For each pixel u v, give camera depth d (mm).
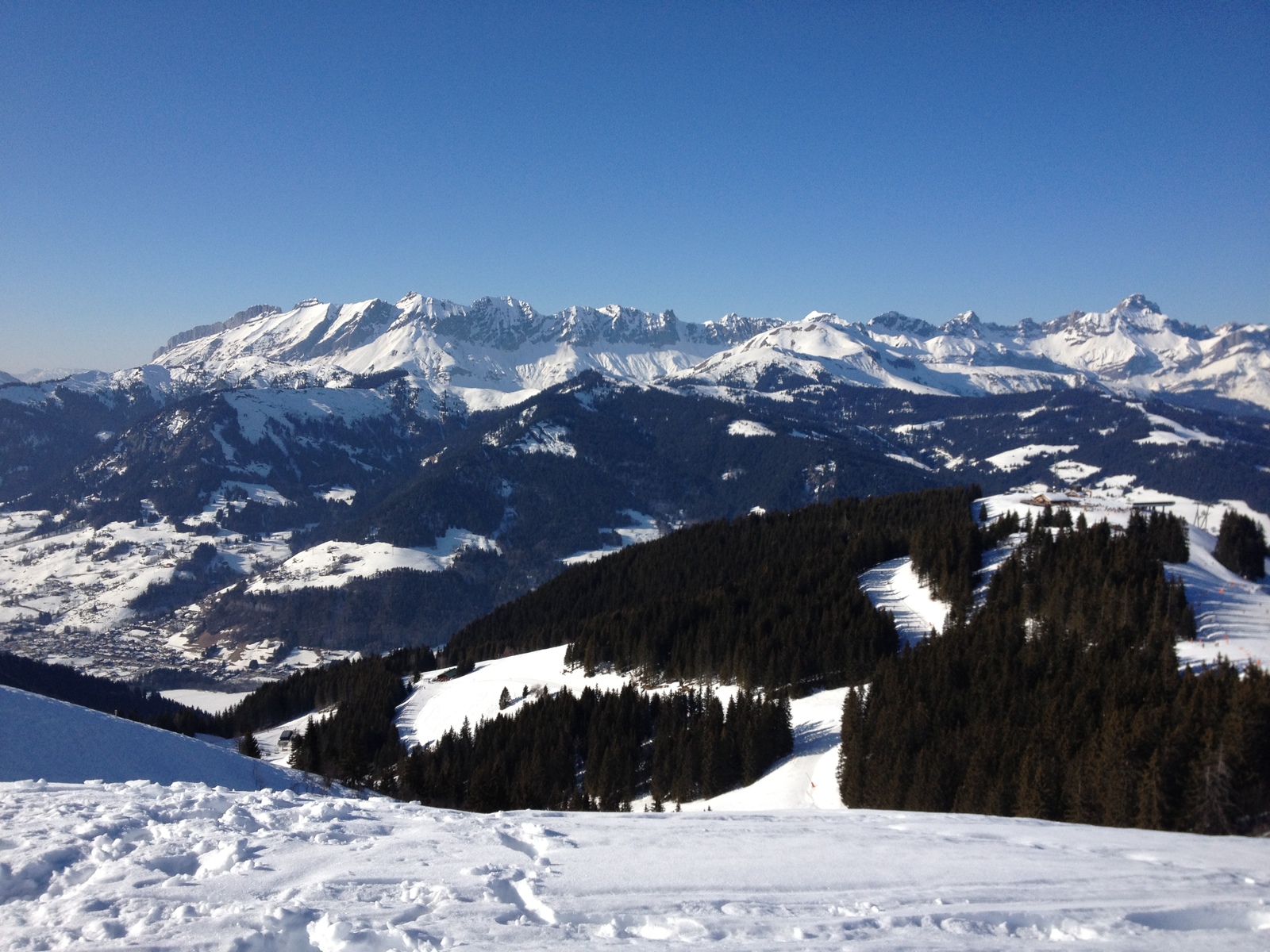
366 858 14891
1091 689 50438
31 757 40094
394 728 90562
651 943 11578
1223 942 12852
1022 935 12773
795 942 11859
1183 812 37156
